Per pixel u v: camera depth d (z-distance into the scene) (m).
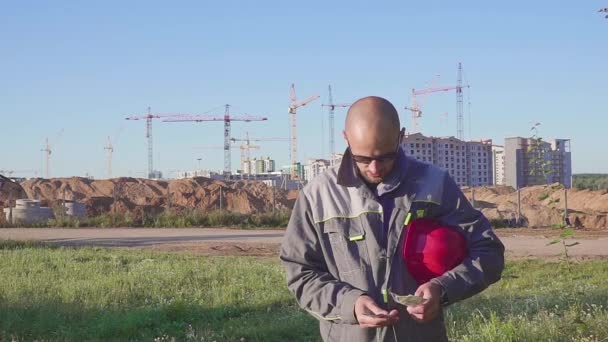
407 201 3.43
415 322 3.38
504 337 7.28
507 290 12.13
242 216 35.69
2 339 9.05
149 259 18.14
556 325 7.63
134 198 64.00
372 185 3.49
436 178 3.50
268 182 87.38
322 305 3.38
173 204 50.19
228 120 143.50
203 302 11.53
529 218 34.66
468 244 3.49
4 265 16.50
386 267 3.39
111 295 12.08
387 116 3.34
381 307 3.37
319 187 3.56
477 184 70.88
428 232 3.39
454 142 69.12
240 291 12.63
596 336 7.25
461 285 3.28
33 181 67.19
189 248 22.92
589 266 16.23
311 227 3.54
